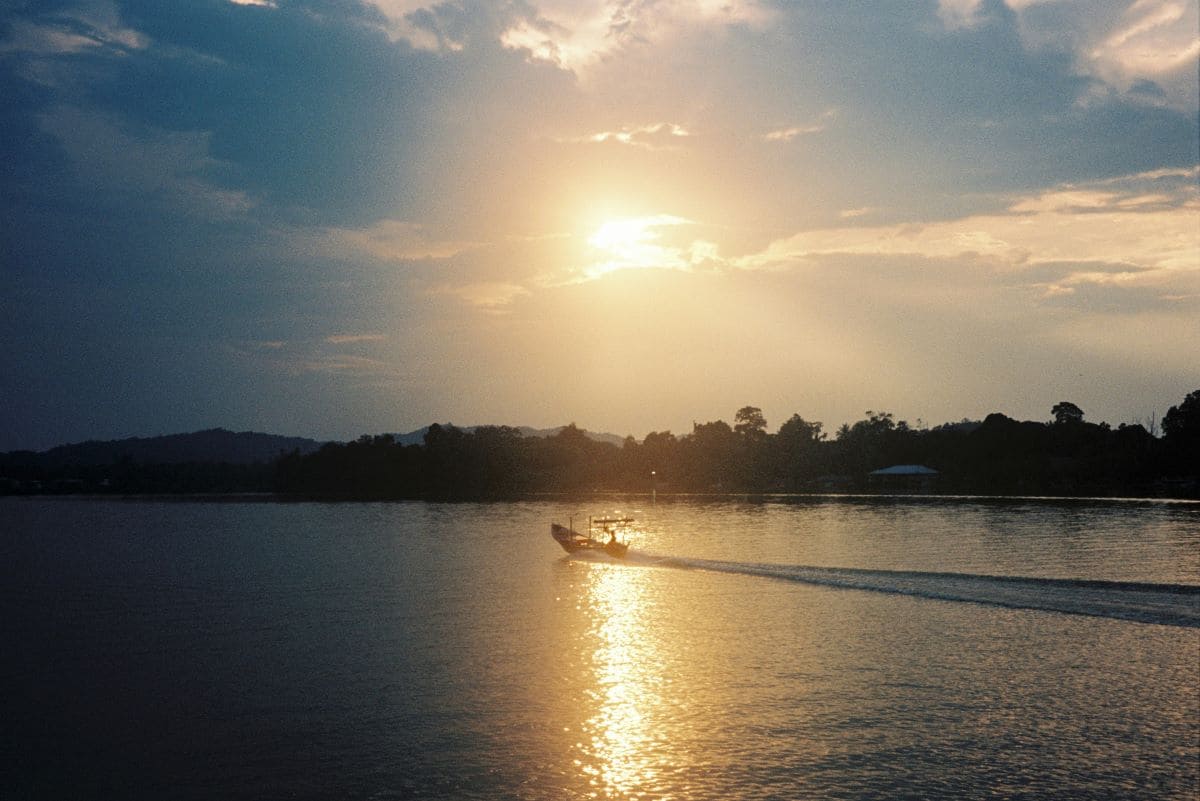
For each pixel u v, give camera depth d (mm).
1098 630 41281
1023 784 24562
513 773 25750
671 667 36469
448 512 158625
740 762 26297
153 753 27734
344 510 172875
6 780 25875
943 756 26500
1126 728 28562
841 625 43781
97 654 40594
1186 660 36094
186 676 36375
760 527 107438
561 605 51250
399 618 48188
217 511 178875
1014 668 35375
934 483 196125
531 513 152500
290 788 25031
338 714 31047
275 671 36906
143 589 62281
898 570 60906
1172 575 57469
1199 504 134375
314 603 54188
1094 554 70500
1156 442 168875
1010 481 183125
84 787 25344
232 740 28719
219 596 58031
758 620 45500
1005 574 58750
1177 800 23484
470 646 40781
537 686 34031
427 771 25969
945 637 40688
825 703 31422
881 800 23703
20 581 67375
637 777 25344
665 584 58750
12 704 32844
